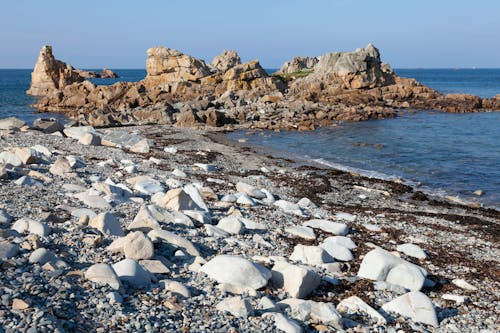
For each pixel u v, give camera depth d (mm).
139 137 30422
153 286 7715
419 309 8297
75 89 70250
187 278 8367
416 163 30375
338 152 34312
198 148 33312
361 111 56812
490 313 8914
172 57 80625
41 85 93875
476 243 14375
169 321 6594
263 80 73000
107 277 7344
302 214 15500
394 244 13242
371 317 7918
